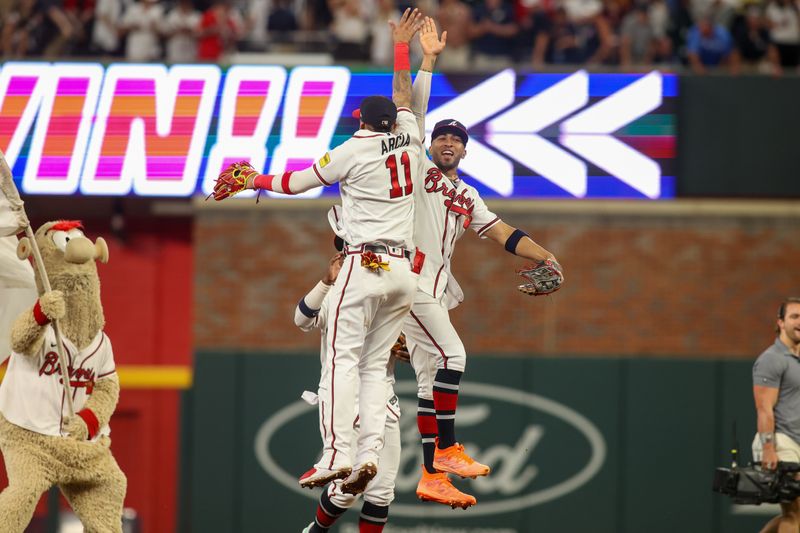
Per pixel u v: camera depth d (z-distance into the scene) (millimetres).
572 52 45750
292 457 41250
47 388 22688
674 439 40781
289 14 46125
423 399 22078
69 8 46344
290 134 40375
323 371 21688
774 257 42000
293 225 42250
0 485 41188
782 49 46906
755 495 28125
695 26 46844
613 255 41906
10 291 24656
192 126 40500
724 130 41188
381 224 19781
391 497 23125
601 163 40812
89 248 23141
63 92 40531
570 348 41781
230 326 42156
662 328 41844
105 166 40500
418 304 21188
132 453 44000
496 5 45531
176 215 44625
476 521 40812
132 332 44594
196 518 41250
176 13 46469
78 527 39750
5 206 22031
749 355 41875
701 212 41875
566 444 40938
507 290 41781
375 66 40406
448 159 21844
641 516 40688
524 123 40750
